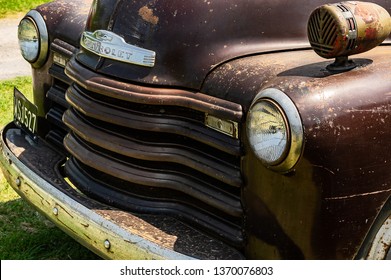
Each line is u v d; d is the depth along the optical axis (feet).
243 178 9.98
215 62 10.66
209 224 10.46
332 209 9.21
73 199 11.07
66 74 12.07
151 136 10.80
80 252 13.79
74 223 10.84
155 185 10.83
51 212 11.37
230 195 10.23
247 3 11.03
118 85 10.92
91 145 11.53
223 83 10.29
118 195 11.17
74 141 11.94
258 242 9.92
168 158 10.70
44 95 13.84
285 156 9.03
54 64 13.46
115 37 11.21
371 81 9.44
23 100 13.64
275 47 11.07
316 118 8.96
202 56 10.71
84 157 11.50
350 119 9.07
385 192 9.44
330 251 9.41
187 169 10.71
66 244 14.06
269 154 9.17
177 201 10.88
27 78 24.13
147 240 9.95
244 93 9.91
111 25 11.33
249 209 9.97
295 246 9.50
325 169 9.07
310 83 9.29
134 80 10.91
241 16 10.98
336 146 9.02
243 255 10.17
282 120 9.01
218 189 10.36
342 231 9.35
